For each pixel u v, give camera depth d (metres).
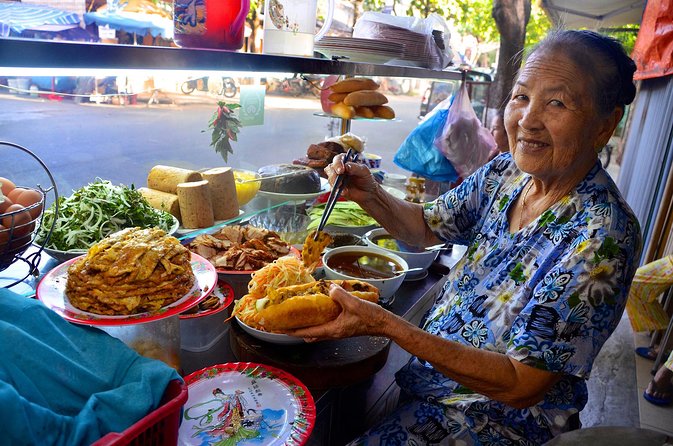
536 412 1.31
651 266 3.51
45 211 1.40
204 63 1.21
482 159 2.89
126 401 0.80
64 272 1.18
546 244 1.30
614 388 3.25
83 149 1.43
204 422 1.07
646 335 3.95
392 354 1.74
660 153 4.50
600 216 1.20
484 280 1.46
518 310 1.30
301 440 1.04
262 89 1.89
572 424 1.37
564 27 1.30
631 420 2.96
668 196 4.09
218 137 1.78
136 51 1.05
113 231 1.42
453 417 1.35
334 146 2.27
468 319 1.41
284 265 1.38
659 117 4.79
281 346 1.32
